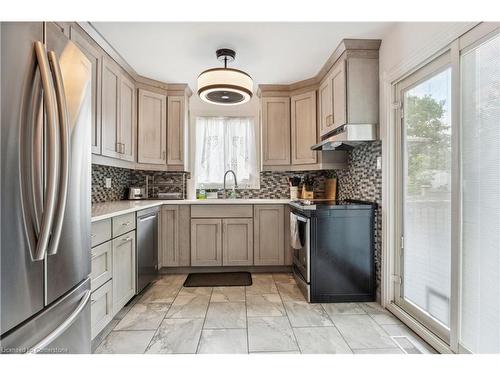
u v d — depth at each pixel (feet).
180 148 10.78
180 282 9.37
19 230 2.73
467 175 4.73
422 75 6.10
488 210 4.33
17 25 2.72
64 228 3.45
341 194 10.63
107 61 7.75
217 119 12.58
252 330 6.13
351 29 6.89
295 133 10.70
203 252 10.28
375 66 7.64
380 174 7.56
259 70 9.37
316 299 7.65
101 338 5.79
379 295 7.61
